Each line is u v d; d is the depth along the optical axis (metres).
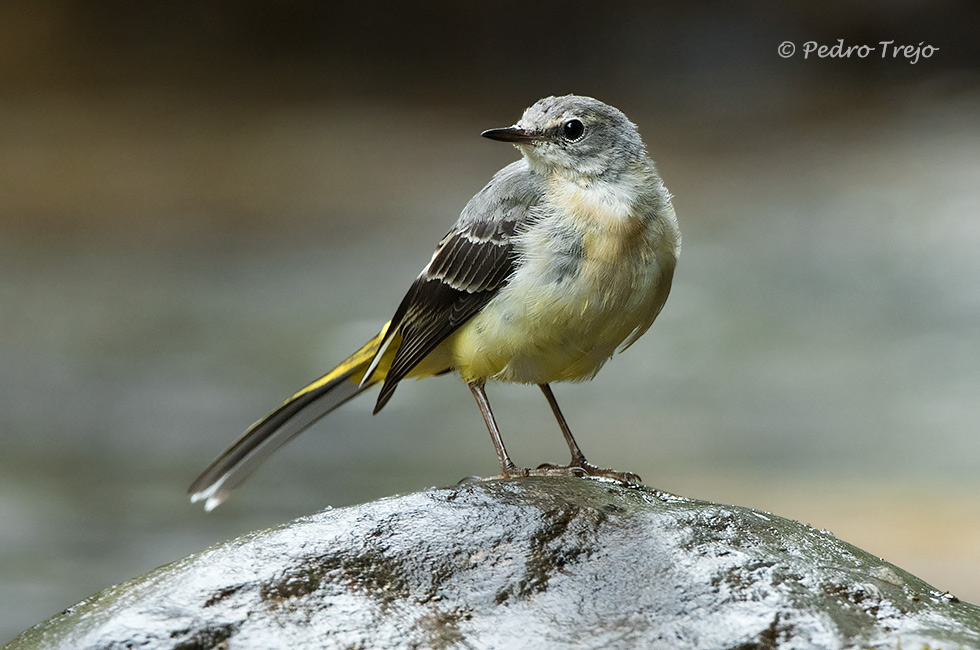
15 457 14.16
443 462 14.12
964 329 18.39
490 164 29.66
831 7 37.66
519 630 5.56
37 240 24.28
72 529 12.05
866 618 5.49
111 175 29.06
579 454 7.69
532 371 7.46
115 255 23.36
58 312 19.95
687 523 6.04
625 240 7.00
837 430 14.79
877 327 18.66
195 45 39.16
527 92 36.81
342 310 19.69
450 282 7.53
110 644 5.50
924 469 13.39
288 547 5.94
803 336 18.47
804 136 31.41
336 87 37.44
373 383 8.66
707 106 34.81
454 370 8.09
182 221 25.59
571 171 7.25
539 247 7.11
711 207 25.88
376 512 6.16
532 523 6.05
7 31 37.88
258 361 17.34
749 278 21.31
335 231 24.72
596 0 38.91
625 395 16.55
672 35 38.44
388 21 39.75
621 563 5.81
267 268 22.44
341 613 5.63
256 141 32.16
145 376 16.97
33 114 33.94
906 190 25.97
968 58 36.28
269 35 39.59
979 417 15.02
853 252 22.38
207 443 14.49
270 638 5.52
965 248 22.08
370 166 29.77
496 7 39.47
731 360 17.62
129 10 39.03
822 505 12.51
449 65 39.09
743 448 14.17
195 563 5.89
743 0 38.16
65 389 16.44
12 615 10.25
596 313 7.06
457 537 5.98
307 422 8.74
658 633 5.46
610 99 35.97
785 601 5.55
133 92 36.31
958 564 11.09
